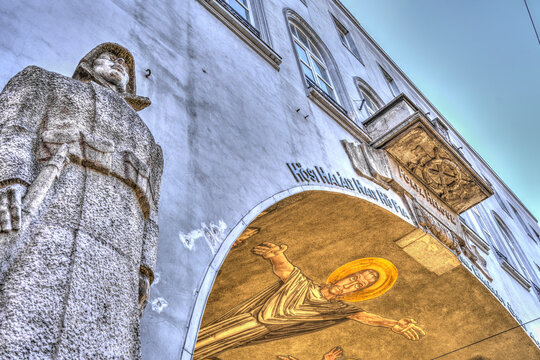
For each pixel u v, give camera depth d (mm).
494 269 13227
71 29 5398
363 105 13180
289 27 11656
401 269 10633
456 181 11688
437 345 11922
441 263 10602
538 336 12391
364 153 9984
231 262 9148
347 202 8648
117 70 4254
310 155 8156
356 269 10312
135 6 6680
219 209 5547
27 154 3025
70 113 3371
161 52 6496
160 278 4363
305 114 9008
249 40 8906
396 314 11359
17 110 3229
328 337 11516
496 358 12031
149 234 3430
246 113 7328
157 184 3762
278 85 8891
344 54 14797
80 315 2518
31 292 2443
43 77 3482
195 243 4938
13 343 2242
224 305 9828
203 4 8281
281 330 10875
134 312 2889
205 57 7359
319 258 9844
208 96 6770
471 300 11312
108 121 3514
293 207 8227
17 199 2730
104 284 2742
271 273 9664
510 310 11758
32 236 2676
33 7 5176
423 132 10805
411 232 9938
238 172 6254
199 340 10289
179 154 5551
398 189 10242
